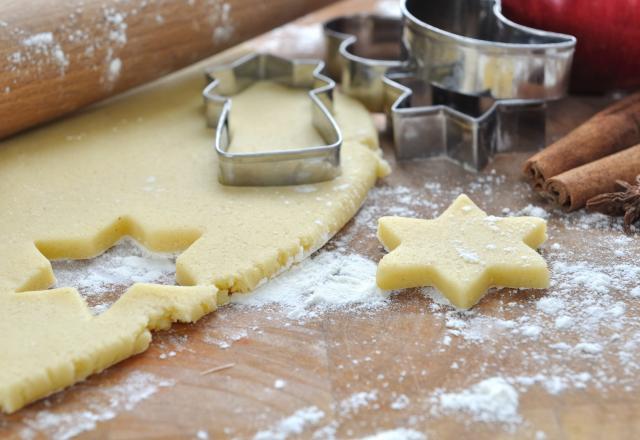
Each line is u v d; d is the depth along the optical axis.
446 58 0.50
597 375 0.38
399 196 0.47
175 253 0.44
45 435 0.37
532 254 0.42
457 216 0.44
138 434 0.37
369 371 0.39
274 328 0.40
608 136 0.48
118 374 0.39
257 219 0.44
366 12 0.67
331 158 0.46
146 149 0.49
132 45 0.51
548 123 0.53
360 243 0.44
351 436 0.37
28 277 0.41
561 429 0.37
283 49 0.61
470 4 0.54
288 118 0.52
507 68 0.49
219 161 0.46
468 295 0.41
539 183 0.47
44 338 0.39
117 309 0.40
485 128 0.48
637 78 0.53
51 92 0.49
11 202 0.45
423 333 0.40
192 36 0.53
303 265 0.43
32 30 0.48
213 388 0.38
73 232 0.43
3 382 0.37
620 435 0.37
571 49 0.49
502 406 0.37
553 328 0.40
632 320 0.40
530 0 0.52
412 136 0.49
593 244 0.44
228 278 0.41
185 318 0.40
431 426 0.37
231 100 0.54
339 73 0.58
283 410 0.37
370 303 0.42
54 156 0.48
